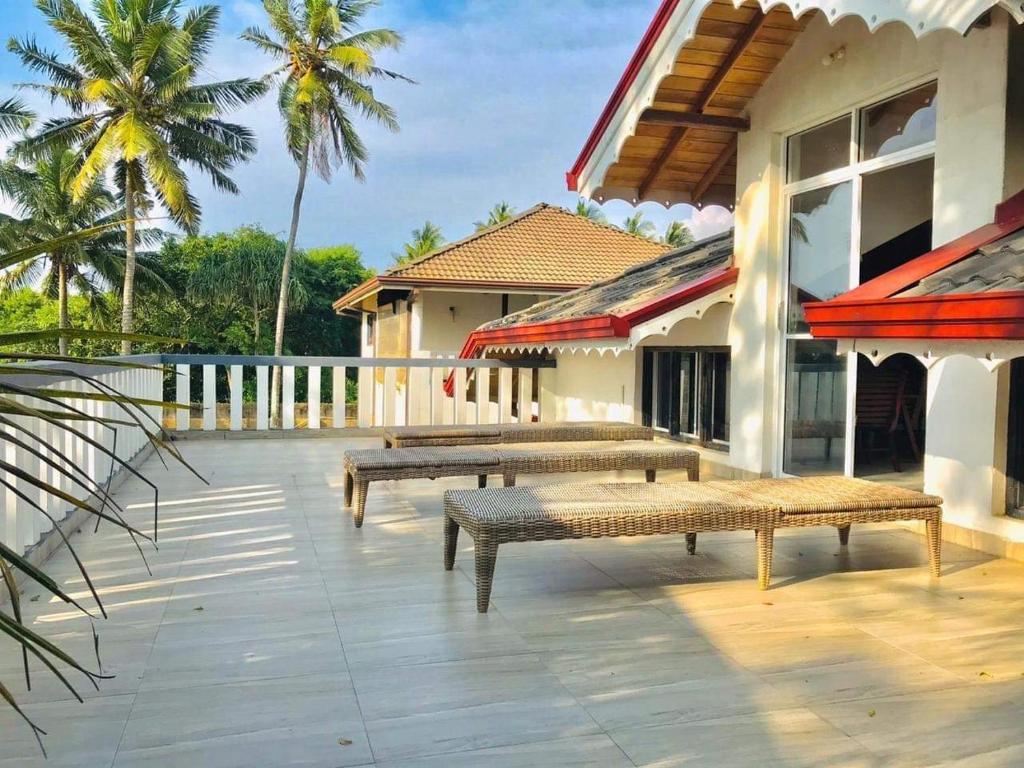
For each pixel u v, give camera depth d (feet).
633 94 22.67
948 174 17.06
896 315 12.87
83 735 8.66
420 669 10.47
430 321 56.29
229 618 12.30
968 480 16.65
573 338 26.17
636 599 13.38
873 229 19.76
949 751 8.49
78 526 17.63
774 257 23.17
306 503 20.99
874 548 16.78
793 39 21.36
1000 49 15.78
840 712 9.36
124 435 24.27
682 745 8.59
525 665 10.62
